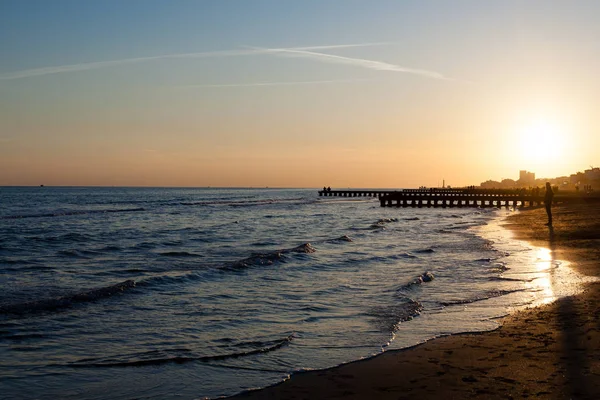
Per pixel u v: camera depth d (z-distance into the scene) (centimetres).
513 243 2523
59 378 718
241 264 1756
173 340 903
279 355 816
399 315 1079
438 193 12725
